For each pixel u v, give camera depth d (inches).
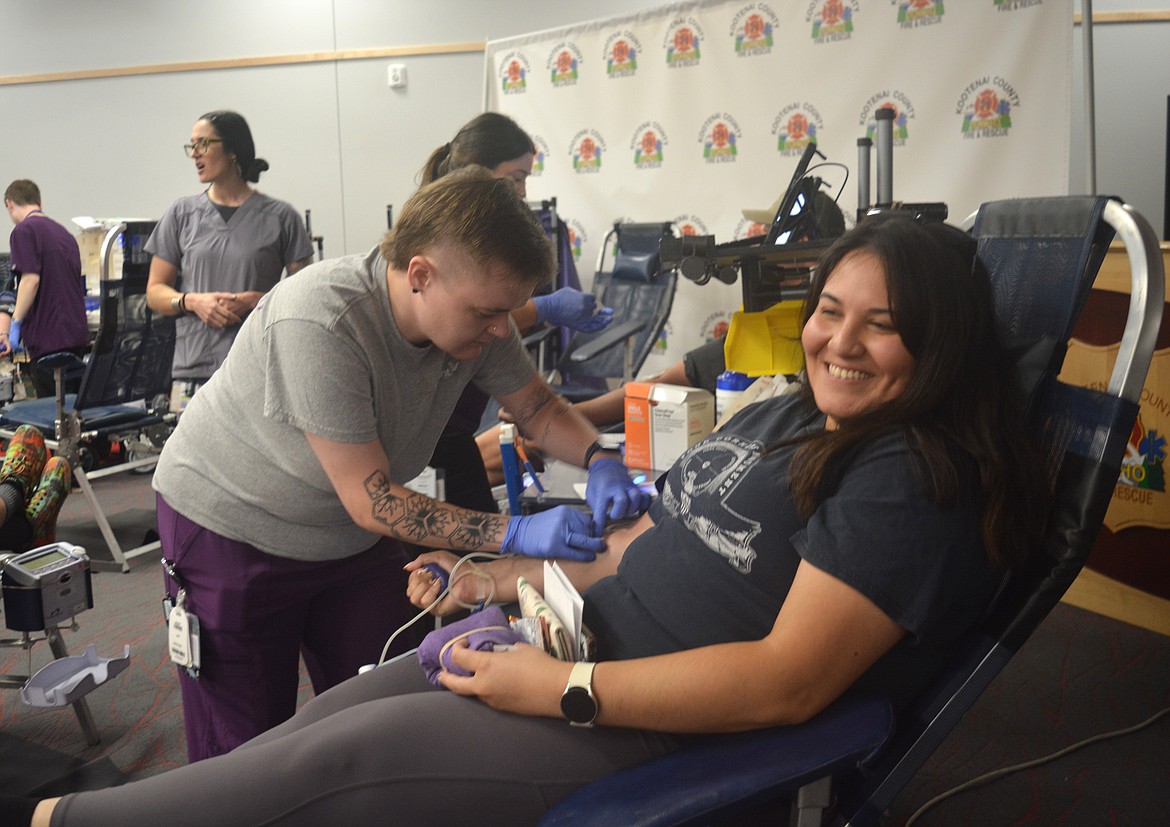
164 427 176.4
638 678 39.4
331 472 50.3
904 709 43.7
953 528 38.7
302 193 260.5
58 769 83.0
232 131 126.9
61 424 132.6
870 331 41.6
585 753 41.2
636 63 154.3
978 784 78.2
